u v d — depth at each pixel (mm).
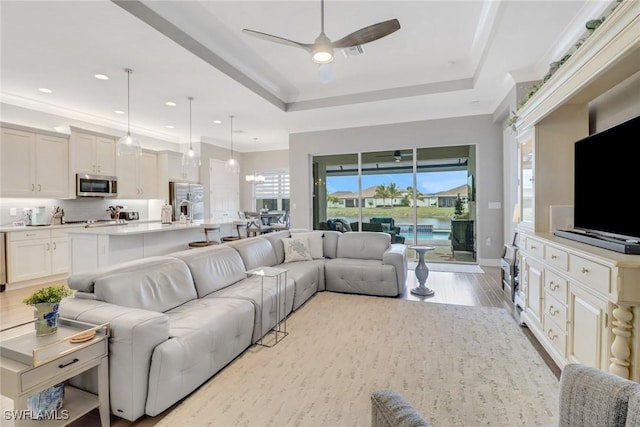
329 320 3203
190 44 3387
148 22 2869
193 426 1695
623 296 1513
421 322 3133
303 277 3654
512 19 2951
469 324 3072
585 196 2352
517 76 4113
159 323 1807
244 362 2363
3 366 1395
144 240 4289
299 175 7031
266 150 9180
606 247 1883
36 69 3777
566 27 3090
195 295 2711
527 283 2895
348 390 2008
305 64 4414
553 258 2279
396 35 3645
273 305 2912
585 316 1854
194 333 1992
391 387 2043
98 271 2207
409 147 6199
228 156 8820
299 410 1817
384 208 6551
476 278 4871
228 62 4043
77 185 5418
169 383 1777
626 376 1535
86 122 5746
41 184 4965
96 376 1767
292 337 2799
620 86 2244
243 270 3410
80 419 1783
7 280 4387
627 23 1512
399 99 5184
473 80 4660
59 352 1500
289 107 5711
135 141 4047
